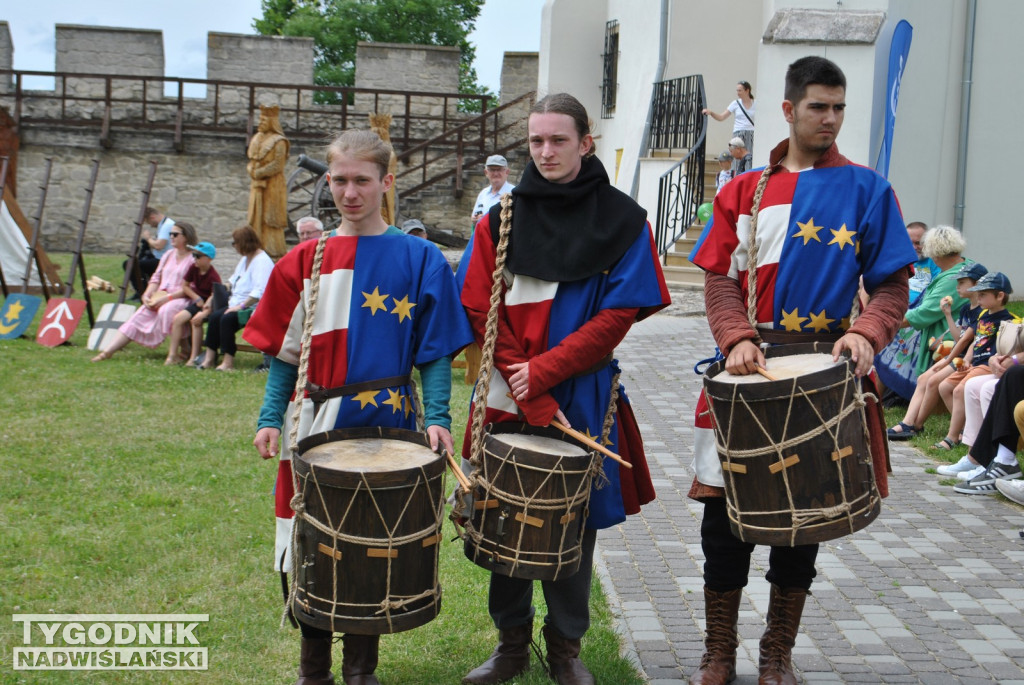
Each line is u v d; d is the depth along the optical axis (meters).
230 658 3.85
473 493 3.38
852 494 3.08
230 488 6.07
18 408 8.04
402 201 22.64
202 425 7.68
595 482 3.49
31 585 4.51
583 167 3.51
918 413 7.66
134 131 22.77
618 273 3.43
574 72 19.70
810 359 3.26
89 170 22.77
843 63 11.66
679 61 16.66
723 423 3.17
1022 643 4.12
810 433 3.04
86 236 22.78
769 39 11.93
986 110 13.20
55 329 11.18
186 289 10.45
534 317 3.46
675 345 11.32
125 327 10.57
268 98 23.52
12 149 21.45
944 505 6.07
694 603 4.53
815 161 3.49
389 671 3.76
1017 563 5.09
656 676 3.79
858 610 4.46
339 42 38.09
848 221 3.39
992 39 13.08
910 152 12.57
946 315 7.82
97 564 4.79
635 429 3.70
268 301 3.40
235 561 4.88
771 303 3.44
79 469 6.38
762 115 12.16
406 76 23.86
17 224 13.90
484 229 3.57
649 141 16.72
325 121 23.52
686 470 6.81
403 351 3.41
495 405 3.54
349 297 3.37
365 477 2.97
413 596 3.11
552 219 3.46
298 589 3.15
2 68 23.27
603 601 4.50
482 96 22.75
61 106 22.89
